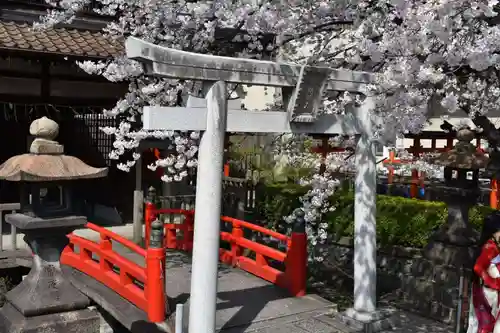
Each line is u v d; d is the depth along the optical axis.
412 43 4.30
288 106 5.83
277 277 8.03
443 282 7.58
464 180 7.61
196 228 5.34
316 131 6.12
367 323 6.47
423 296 7.78
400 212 9.19
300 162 10.33
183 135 8.54
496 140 5.64
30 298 5.62
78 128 13.51
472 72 5.16
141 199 11.26
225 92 5.27
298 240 7.64
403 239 9.09
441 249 7.75
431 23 4.04
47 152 5.55
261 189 11.98
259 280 8.32
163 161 9.23
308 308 7.08
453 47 4.27
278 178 12.96
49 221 5.46
